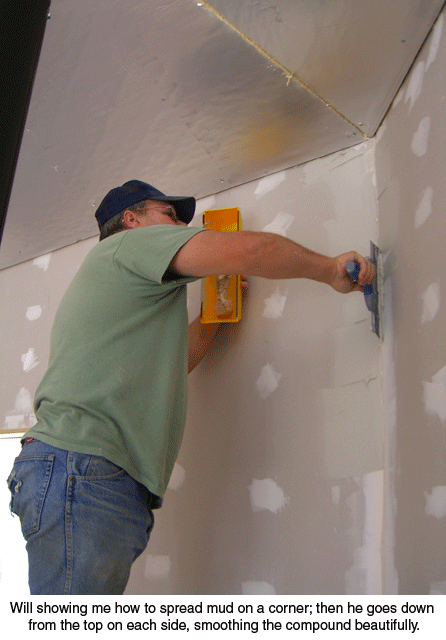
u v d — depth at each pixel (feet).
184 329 4.79
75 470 3.92
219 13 4.68
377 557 4.64
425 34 4.75
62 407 4.23
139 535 4.13
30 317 8.82
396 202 5.11
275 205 6.43
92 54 5.23
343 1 4.44
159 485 4.20
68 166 6.84
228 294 6.02
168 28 4.87
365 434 5.02
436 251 4.20
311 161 6.30
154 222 5.26
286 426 5.52
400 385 4.65
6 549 8.59
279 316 5.92
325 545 4.95
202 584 5.61
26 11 2.19
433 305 4.18
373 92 5.37
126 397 4.29
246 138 6.06
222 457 5.88
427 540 3.95
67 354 4.42
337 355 5.40
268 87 5.40
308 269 4.57
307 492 5.19
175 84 5.47
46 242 8.63
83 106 5.89
